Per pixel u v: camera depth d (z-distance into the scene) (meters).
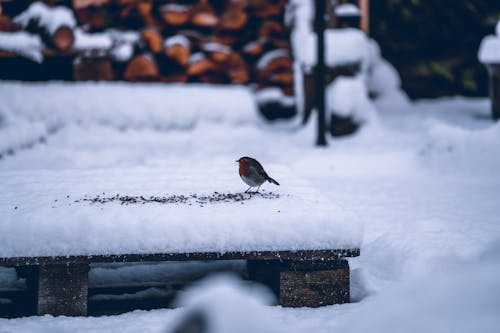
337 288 5.41
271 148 12.54
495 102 13.59
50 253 5.09
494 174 10.44
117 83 13.99
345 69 13.56
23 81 13.83
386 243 6.86
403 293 2.36
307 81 14.09
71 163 11.13
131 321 4.95
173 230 5.16
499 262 2.33
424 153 11.48
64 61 13.91
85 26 13.66
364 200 9.14
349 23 14.01
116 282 6.27
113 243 5.12
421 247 6.42
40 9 12.94
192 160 11.13
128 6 14.32
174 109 13.70
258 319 2.14
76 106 13.17
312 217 5.31
